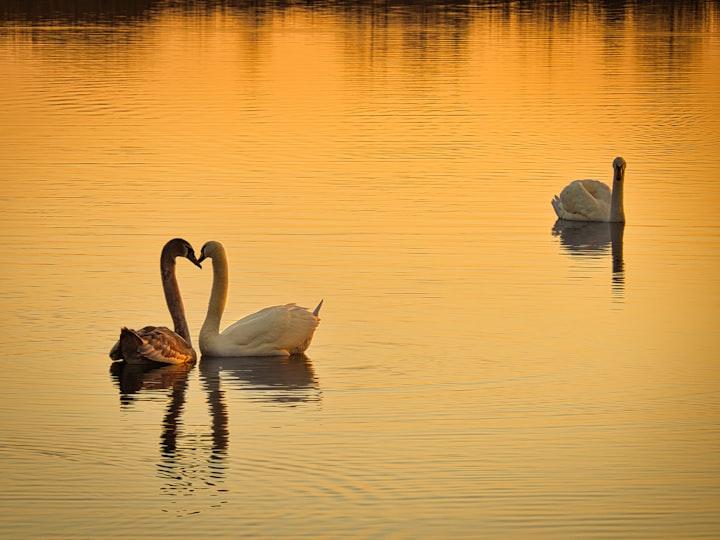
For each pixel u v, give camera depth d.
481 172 30.02
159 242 23.00
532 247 23.19
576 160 31.56
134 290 19.91
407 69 49.19
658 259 22.44
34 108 39.34
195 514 12.04
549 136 34.88
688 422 14.54
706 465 13.30
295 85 44.75
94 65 49.50
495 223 25.05
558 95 42.66
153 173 29.59
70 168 30.20
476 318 18.61
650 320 18.59
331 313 18.80
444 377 16.06
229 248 22.59
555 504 12.30
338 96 42.31
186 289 20.00
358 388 15.69
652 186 28.81
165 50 54.44
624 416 14.73
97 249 22.47
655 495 12.53
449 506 12.21
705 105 40.47
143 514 12.05
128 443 13.91
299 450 13.64
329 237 23.47
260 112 38.84
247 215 25.20
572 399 15.29
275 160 31.23
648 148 33.22
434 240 23.42
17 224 24.34
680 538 11.59
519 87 44.50
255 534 11.62
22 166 30.44
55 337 17.59
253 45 56.34
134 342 16.50
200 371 16.47
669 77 47.12
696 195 27.86
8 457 13.48
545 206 26.69
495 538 11.55
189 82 45.25
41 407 15.06
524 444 13.84
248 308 18.97
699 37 60.81
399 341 17.53
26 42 57.22
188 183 28.44
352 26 64.81
